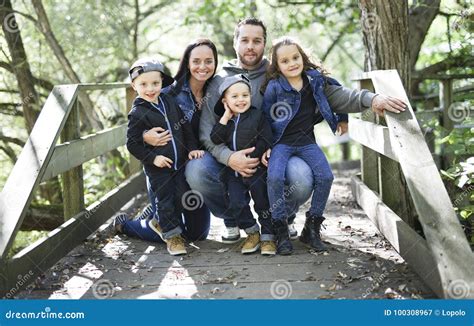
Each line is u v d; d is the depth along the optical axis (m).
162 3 10.62
